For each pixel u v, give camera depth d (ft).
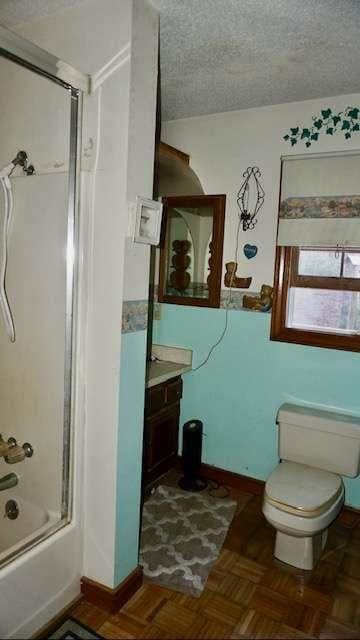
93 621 5.44
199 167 8.87
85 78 5.02
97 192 5.16
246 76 6.88
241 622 5.55
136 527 5.93
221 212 8.66
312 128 7.73
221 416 9.08
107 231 5.14
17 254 6.02
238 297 8.66
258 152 8.25
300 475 7.08
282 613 5.73
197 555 6.82
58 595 5.46
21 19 5.60
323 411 7.89
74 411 5.50
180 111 8.51
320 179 7.66
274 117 8.05
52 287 5.74
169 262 9.50
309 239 7.79
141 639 5.21
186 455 8.89
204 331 9.11
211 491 8.84
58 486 5.86
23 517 6.20
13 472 6.37
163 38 5.77
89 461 5.59
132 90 4.86
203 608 5.75
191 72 6.75
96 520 5.63
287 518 6.20
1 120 6.04
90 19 5.09
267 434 8.62
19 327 6.12
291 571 6.54
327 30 5.47
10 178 5.96
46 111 5.57
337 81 6.94
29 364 6.07
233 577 6.37
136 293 5.34
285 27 5.44
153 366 9.02
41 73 4.64
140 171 5.13
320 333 7.95
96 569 5.70
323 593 6.11
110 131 4.99
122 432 5.40
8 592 4.75
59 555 5.40
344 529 7.65
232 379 8.88
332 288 7.91
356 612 5.78
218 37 5.72
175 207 9.19
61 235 5.57
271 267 8.29
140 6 4.87
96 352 5.37
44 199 5.68
